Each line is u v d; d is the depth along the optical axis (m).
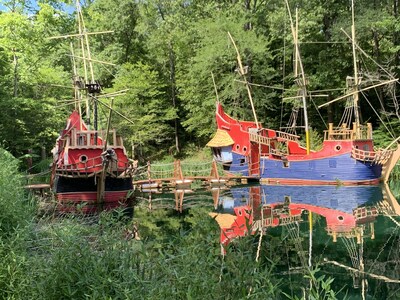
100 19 43.84
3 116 25.64
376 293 9.07
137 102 38.50
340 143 27.16
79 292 5.44
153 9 43.03
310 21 33.59
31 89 30.30
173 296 4.98
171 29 41.53
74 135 21.28
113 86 37.25
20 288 5.63
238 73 34.28
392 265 11.05
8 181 10.55
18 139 26.42
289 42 36.75
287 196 23.56
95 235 7.63
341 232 15.08
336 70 37.03
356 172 26.77
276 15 34.56
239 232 9.12
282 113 41.56
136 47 46.91
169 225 15.59
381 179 27.83
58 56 37.88
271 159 29.52
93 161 20.41
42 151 31.97
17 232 7.23
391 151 27.55
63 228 8.05
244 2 37.75
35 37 30.14
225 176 29.69
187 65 38.72
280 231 15.17
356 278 10.11
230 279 5.03
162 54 43.62
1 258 6.23
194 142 45.16
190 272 5.31
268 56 35.56
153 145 45.06
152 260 6.43
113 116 35.56
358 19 33.62
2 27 29.30
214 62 35.25
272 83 40.12
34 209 11.25
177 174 29.67
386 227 15.88
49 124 29.11
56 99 31.69
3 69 27.47
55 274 5.68
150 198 23.94
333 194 23.88
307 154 28.98
